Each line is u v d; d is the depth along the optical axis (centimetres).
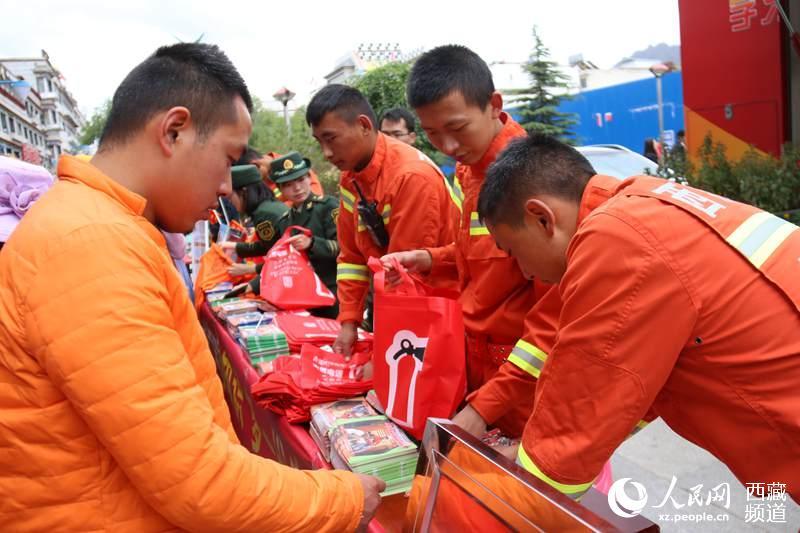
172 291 100
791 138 446
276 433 191
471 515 98
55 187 96
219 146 103
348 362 201
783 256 98
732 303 95
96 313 84
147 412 83
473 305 167
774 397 95
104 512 92
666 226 97
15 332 87
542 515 82
